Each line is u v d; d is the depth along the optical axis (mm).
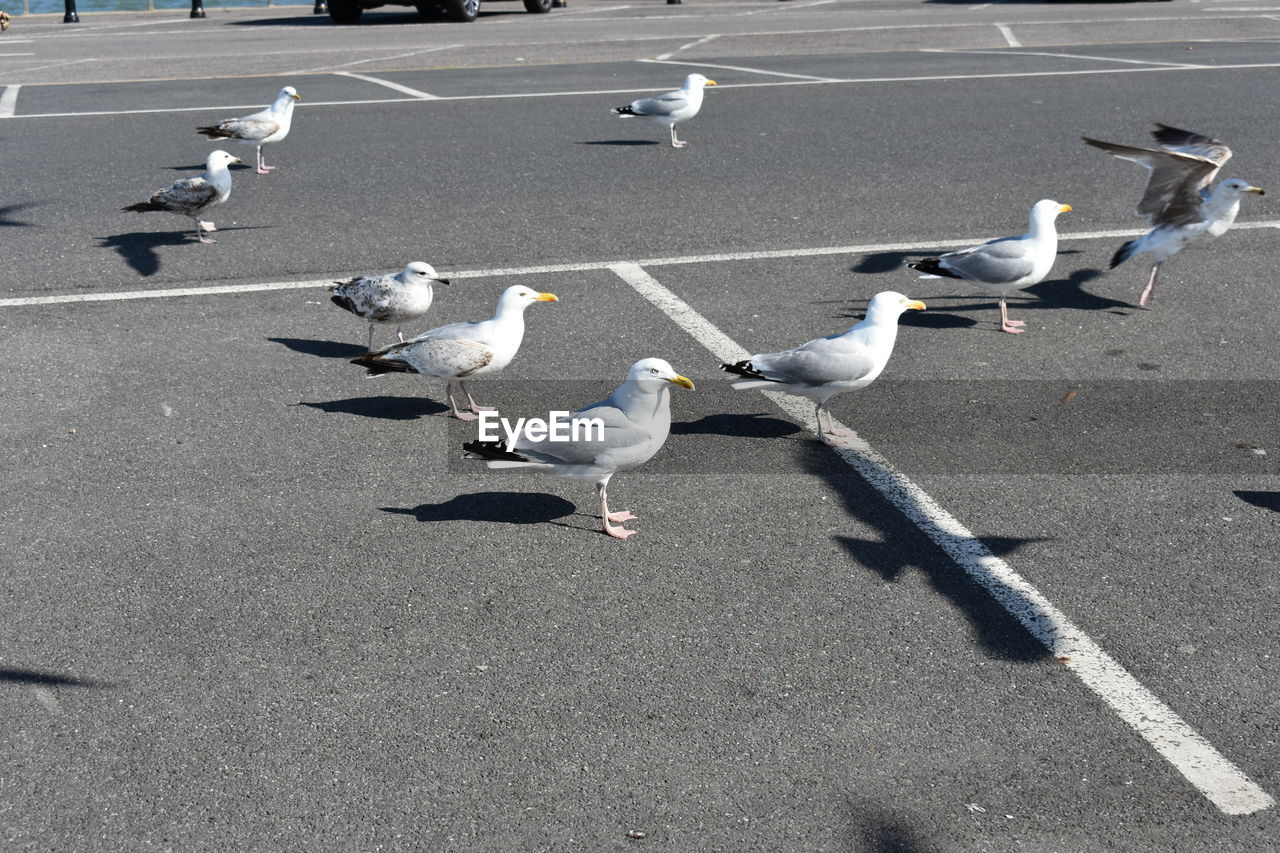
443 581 5105
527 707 4273
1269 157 12898
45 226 10820
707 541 5445
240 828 3707
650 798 3822
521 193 11883
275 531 5531
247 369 7578
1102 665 4484
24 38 26281
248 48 23078
